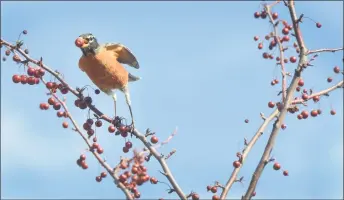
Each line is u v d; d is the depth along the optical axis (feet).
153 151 32.48
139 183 33.24
